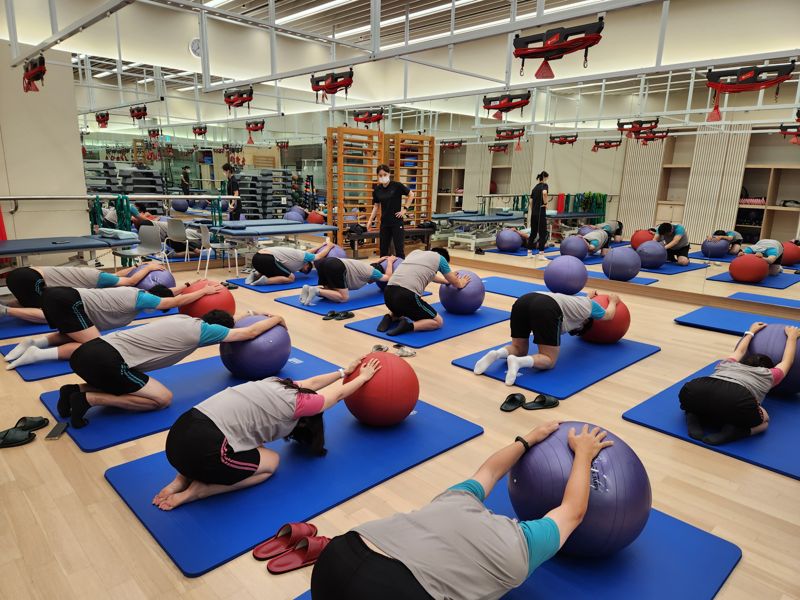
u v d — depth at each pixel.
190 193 12.14
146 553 1.85
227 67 8.12
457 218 9.08
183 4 4.32
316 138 12.16
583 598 1.66
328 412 2.98
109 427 2.72
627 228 9.04
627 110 8.90
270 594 1.67
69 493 2.19
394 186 6.77
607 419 3.01
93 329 3.48
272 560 1.79
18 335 4.17
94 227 5.99
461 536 1.25
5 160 5.71
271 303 5.45
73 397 2.66
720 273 6.61
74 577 1.73
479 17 6.86
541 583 1.72
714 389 2.68
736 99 7.54
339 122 11.43
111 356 2.66
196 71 8.15
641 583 1.73
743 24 4.88
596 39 3.62
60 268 4.17
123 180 11.22
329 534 1.96
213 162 13.05
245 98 6.38
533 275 7.34
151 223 7.17
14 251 4.52
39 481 2.27
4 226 5.74
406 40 5.75
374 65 10.04
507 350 3.71
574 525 1.55
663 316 5.36
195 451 1.97
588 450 1.75
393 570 1.13
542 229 8.37
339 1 6.52
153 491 2.18
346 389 2.48
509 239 8.75
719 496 2.28
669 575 1.77
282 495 2.17
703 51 5.22
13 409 2.95
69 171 6.14
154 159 12.25
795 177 7.14
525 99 5.74
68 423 2.74
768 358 2.90
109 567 1.78
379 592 1.09
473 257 8.42
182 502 2.07
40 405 3.00
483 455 2.58
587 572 1.77
